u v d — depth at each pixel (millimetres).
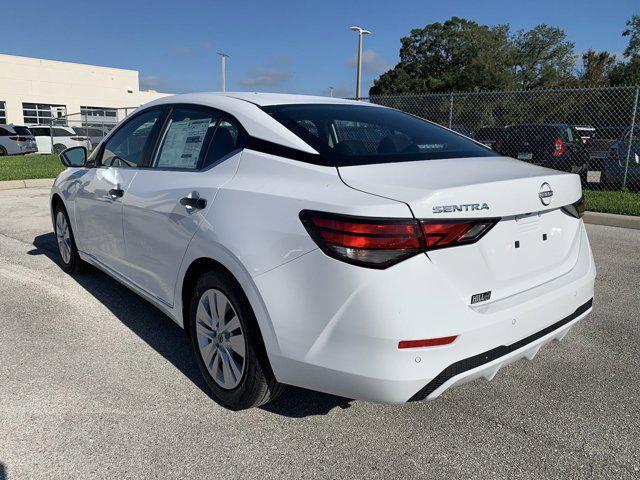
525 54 46281
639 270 5254
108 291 4406
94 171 4016
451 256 2062
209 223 2572
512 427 2562
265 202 2348
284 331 2205
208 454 2326
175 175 3020
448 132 3213
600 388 2936
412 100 12141
